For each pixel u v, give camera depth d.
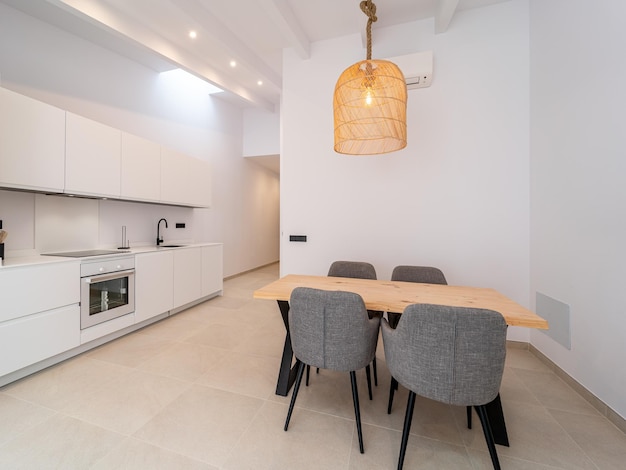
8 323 1.83
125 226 3.40
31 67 2.62
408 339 1.20
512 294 2.51
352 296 1.34
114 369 2.10
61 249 2.71
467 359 1.11
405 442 1.23
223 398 1.77
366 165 2.88
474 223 2.59
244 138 5.96
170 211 4.09
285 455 1.33
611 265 1.58
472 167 2.58
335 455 1.34
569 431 1.50
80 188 2.45
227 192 5.53
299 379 1.50
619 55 1.53
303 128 3.08
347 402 1.76
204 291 3.82
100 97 3.21
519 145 2.47
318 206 3.04
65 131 2.34
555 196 2.09
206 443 1.40
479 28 2.54
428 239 2.71
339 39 2.96
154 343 2.57
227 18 2.76
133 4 2.50
